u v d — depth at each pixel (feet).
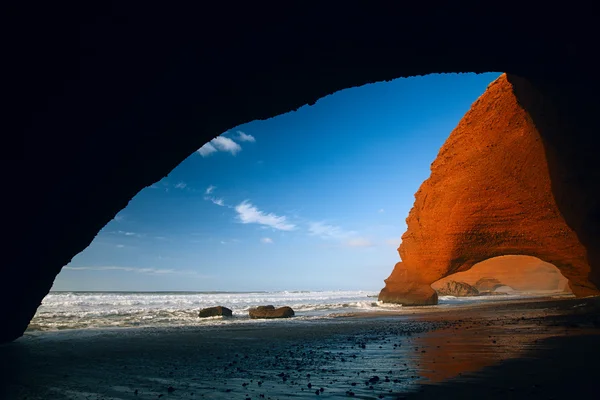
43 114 21.25
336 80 32.35
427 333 39.68
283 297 248.11
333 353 28.76
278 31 26.12
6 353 33.24
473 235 100.68
